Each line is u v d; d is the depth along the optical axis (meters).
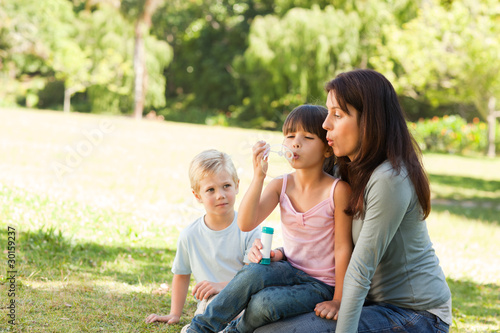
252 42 32.47
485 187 15.46
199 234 3.32
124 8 35.44
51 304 3.40
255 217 2.83
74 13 41.78
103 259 4.85
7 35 37.25
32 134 13.18
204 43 44.94
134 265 4.80
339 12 30.88
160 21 42.94
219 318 2.73
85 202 6.54
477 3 20.27
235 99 43.22
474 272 6.18
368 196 2.58
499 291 5.56
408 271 2.68
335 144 2.73
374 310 2.66
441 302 2.70
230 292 2.73
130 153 12.15
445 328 2.71
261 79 34.94
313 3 33.72
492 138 25.95
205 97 44.44
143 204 7.21
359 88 2.63
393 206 2.52
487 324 4.21
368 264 2.54
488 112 25.20
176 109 43.94
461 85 22.59
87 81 38.44
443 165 20.36
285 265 2.81
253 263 2.79
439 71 22.00
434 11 20.61
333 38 30.53
